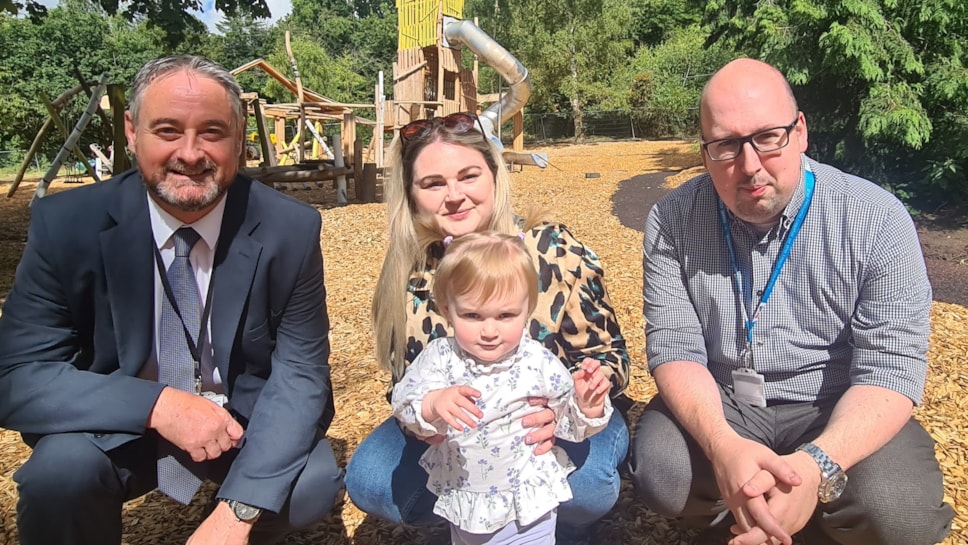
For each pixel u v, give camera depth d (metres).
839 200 2.18
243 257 2.17
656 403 2.57
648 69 33.41
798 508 1.93
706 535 2.57
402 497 2.34
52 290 2.09
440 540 2.63
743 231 2.30
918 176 10.16
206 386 2.29
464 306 2.02
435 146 2.30
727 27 13.65
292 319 2.31
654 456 2.32
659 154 20.41
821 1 10.18
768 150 2.07
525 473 2.07
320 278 2.33
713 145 2.14
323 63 42.53
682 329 2.43
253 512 2.07
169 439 2.06
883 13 10.16
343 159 13.98
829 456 1.98
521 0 30.16
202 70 1.99
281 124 20.62
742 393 2.38
